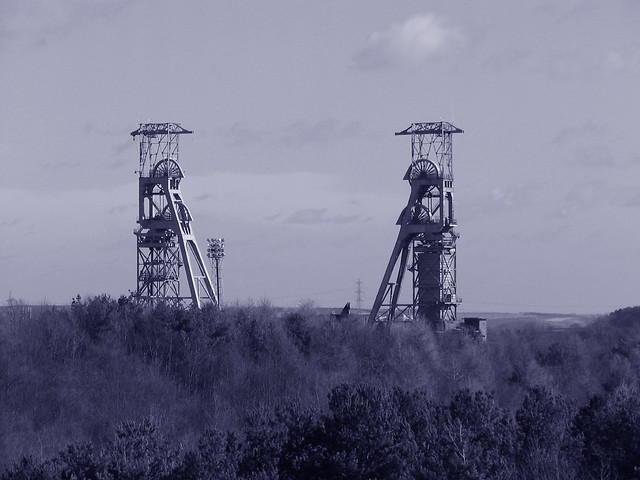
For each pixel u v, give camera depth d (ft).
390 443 614.34
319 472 609.42
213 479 593.42
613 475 649.20
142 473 594.24
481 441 642.63
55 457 654.53
